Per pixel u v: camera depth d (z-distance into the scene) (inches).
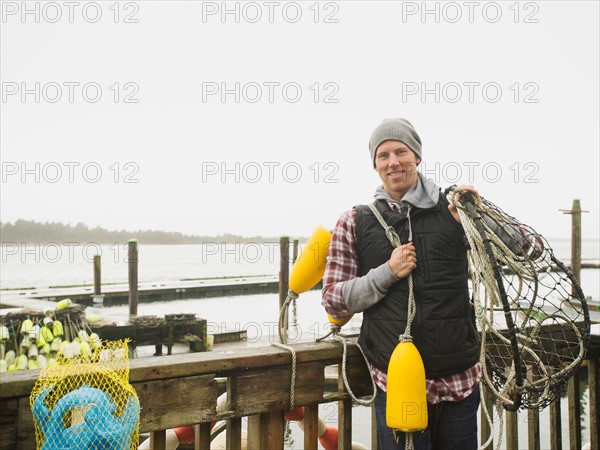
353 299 77.6
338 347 89.2
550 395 79.5
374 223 80.0
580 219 597.9
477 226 72.1
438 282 75.2
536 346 100.6
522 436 243.6
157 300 936.9
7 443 64.8
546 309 305.1
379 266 77.0
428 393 74.9
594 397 114.0
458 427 75.8
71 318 323.6
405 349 73.4
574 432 112.9
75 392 61.7
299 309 810.2
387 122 80.7
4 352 274.7
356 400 85.9
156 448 75.7
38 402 61.9
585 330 79.2
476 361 77.8
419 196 78.1
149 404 73.5
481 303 81.4
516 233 78.9
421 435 75.4
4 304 541.6
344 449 89.4
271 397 83.7
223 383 94.4
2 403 64.7
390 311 77.3
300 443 250.7
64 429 60.1
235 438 82.5
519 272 78.7
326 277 81.7
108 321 381.4
